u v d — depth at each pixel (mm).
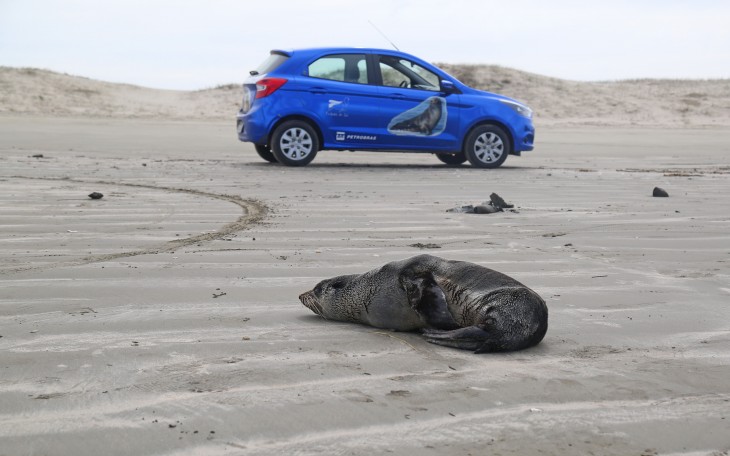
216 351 4086
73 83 50812
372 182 12250
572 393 3541
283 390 3516
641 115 50156
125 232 7617
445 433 3088
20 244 6977
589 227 8086
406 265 4590
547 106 51875
